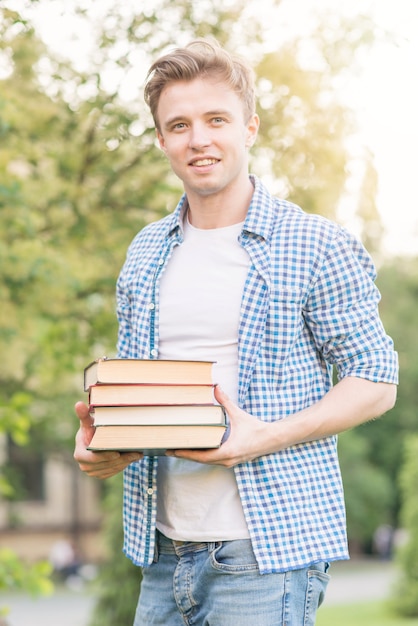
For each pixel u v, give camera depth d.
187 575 2.51
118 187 6.39
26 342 6.78
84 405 2.48
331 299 2.51
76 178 6.29
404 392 28.55
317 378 2.56
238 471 2.45
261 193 2.61
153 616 2.60
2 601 20.42
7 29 5.43
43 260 6.02
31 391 7.90
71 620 16.98
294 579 2.44
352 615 15.96
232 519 2.46
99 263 6.50
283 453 2.47
